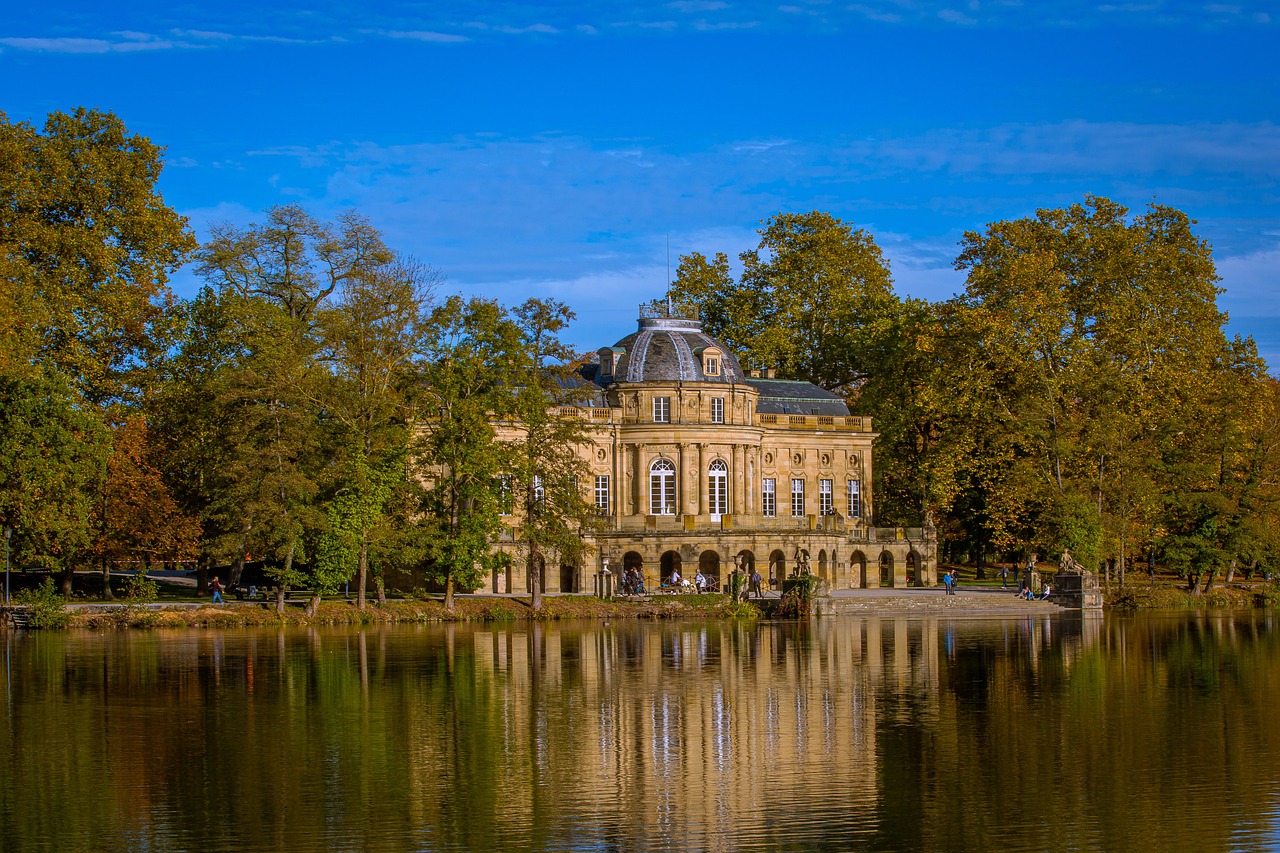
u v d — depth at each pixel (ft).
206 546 302.66
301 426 298.76
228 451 303.27
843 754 149.69
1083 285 395.14
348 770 142.31
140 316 330.13
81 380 315.58
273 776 139.64
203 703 181.06
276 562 342.03
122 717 170.81
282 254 344.49
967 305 406.62
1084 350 376.68
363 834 119.85
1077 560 368.27
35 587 336.08
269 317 324.80
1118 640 265.54
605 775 140.36
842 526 412.16
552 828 121.60
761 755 149.38
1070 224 402.93
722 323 509.76
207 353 336.08
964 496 431.43
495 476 320.50
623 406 412.98
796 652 240.94
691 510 407.85
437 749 152.25
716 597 336.29
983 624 308.81
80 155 319.27
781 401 442.50
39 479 269.03
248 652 237.45
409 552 305.73
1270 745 153.69
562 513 326.03
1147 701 183.93
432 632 279.28
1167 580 436.35
